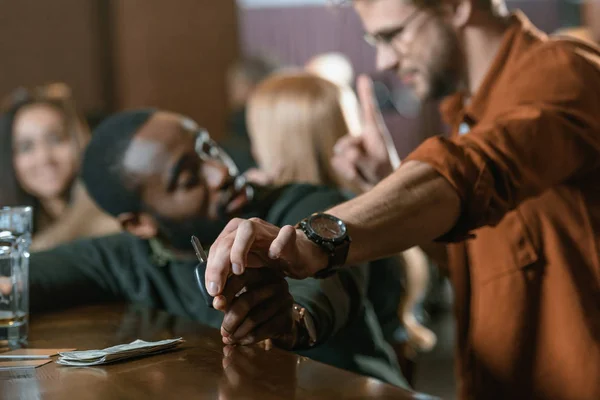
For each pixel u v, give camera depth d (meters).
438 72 1.48
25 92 2.83
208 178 1.49
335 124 1.93
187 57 4.71
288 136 1.92
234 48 4.84
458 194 1.09
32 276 1.50
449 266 1.71
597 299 1.34
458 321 1.58
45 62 4.39
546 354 1.37
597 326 1.34
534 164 1.14
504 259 1.39
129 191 1.50
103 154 1.53
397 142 6.03
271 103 1.95
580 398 1.34
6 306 1.17
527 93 1.26
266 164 1.98
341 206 1.07
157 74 4.64
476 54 1.47
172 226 1.52
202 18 4.73
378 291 1.69
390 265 1.71
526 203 1.37
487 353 1.43
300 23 6.12
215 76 4.79
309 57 6.14
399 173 1.10
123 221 1.56
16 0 4.30
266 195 1.59
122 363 0.98
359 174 1.68
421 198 1.07
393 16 1.46
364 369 1.48
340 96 1.98
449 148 1.11
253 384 0.85
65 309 1.50
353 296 1.30
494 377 1.43
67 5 4.43
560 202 1.35
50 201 2.80
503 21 1.46
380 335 1.59
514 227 1.38
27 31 4.34
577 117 1.21
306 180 1.95
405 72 1.52
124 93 4.59
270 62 3.78
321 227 1.00
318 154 1.93
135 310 1.42
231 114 3.71
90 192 1.58
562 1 6.10
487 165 1.10
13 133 2.75
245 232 0.95
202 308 1.54
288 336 1.09
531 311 1.39
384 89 5.88
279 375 0.88
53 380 0.91
